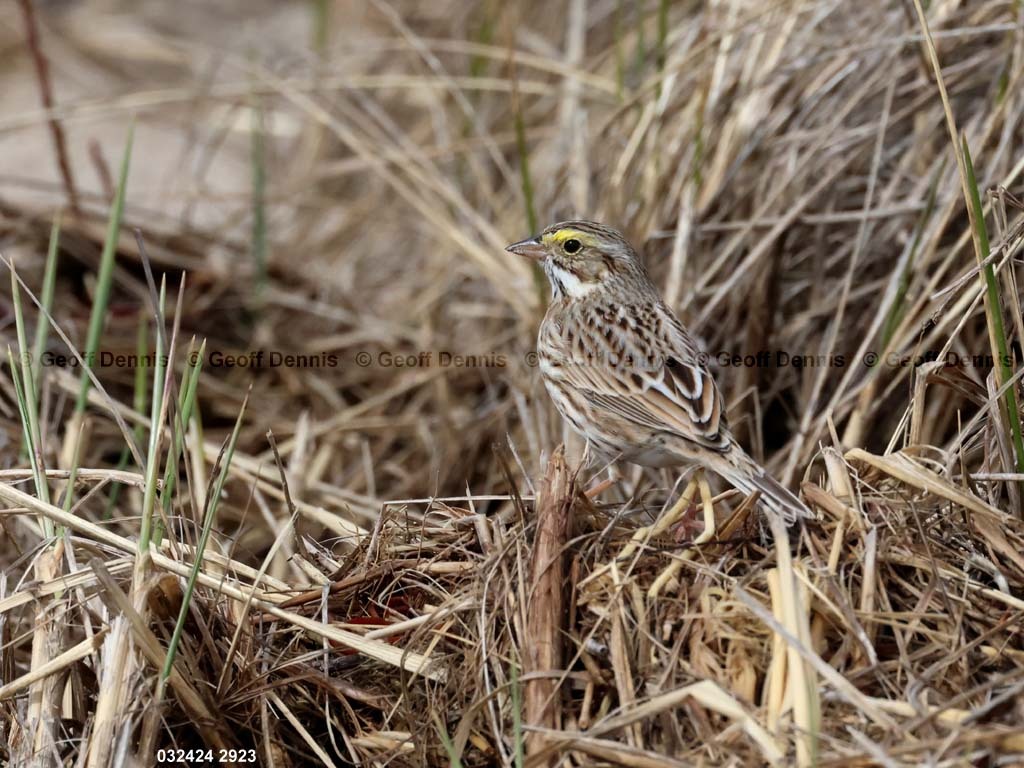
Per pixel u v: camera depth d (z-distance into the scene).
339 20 23.56
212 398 14.60
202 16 24.98
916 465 8.48
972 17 12.28
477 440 13.76
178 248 16.62
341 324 16.50
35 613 8.79
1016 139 11.82
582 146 14.53
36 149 20.75
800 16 13.27
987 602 7.99
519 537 8.29
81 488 12.46
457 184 17.22
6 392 13.13
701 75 13.35
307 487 12.89
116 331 14.95
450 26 20.28
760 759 7.00
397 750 7.96
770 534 8.55
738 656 7.58
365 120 18.19
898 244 12.41
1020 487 8.95
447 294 16.42
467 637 8.27
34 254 15.50
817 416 12.20
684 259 12.70
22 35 23.25
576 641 7.82
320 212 19.42
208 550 9.16
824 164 12.84
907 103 12.79
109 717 7.75
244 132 21.50
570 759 7.40
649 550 8.32
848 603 7.59
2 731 8.48
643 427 9.54
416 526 9.44
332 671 8.51
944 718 6.98
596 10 18.34
